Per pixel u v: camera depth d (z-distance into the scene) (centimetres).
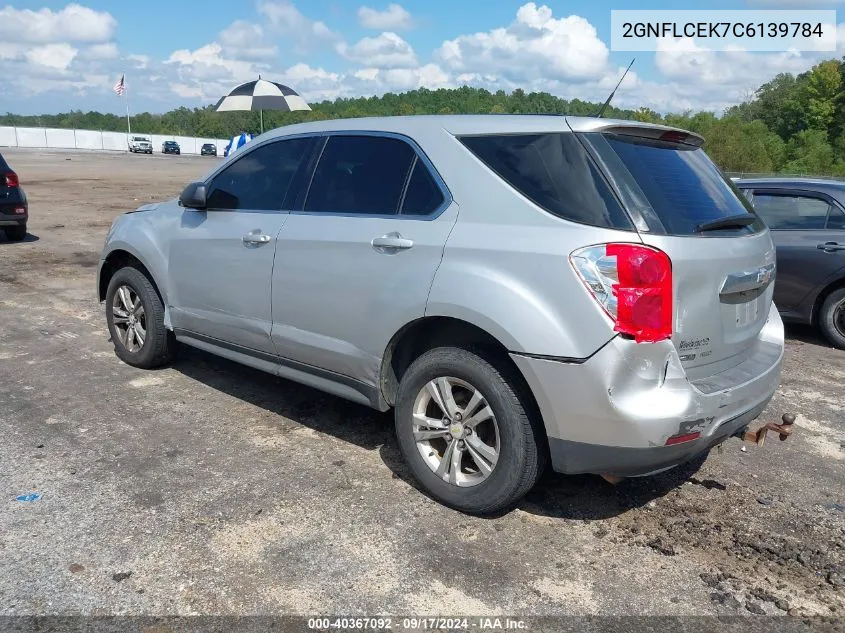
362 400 377
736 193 367
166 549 302
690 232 302
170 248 480
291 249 393
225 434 423
